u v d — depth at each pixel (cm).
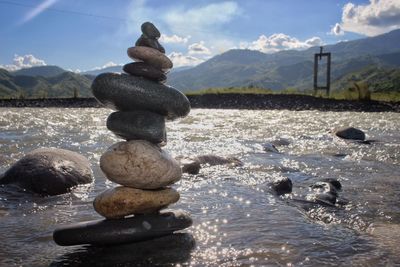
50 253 72
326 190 121
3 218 93
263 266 66
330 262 69
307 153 203
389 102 548
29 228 86
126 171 78
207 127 321
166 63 88
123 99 85
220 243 77
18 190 117
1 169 148
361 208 106
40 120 363
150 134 83
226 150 206
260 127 321
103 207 78
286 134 279
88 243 75
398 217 99
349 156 194
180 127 320
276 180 128
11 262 68
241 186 129
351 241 79
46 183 117
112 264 67
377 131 306
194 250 73
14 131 277
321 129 310
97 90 85
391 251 74
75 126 320
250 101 571
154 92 85
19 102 606
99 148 204
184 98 90
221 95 598
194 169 148
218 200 110
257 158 185
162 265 67
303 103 550
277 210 101
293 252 73
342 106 524
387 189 128
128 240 76
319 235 82
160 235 79
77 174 127
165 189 84
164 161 81
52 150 135
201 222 90
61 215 96
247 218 94
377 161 181
